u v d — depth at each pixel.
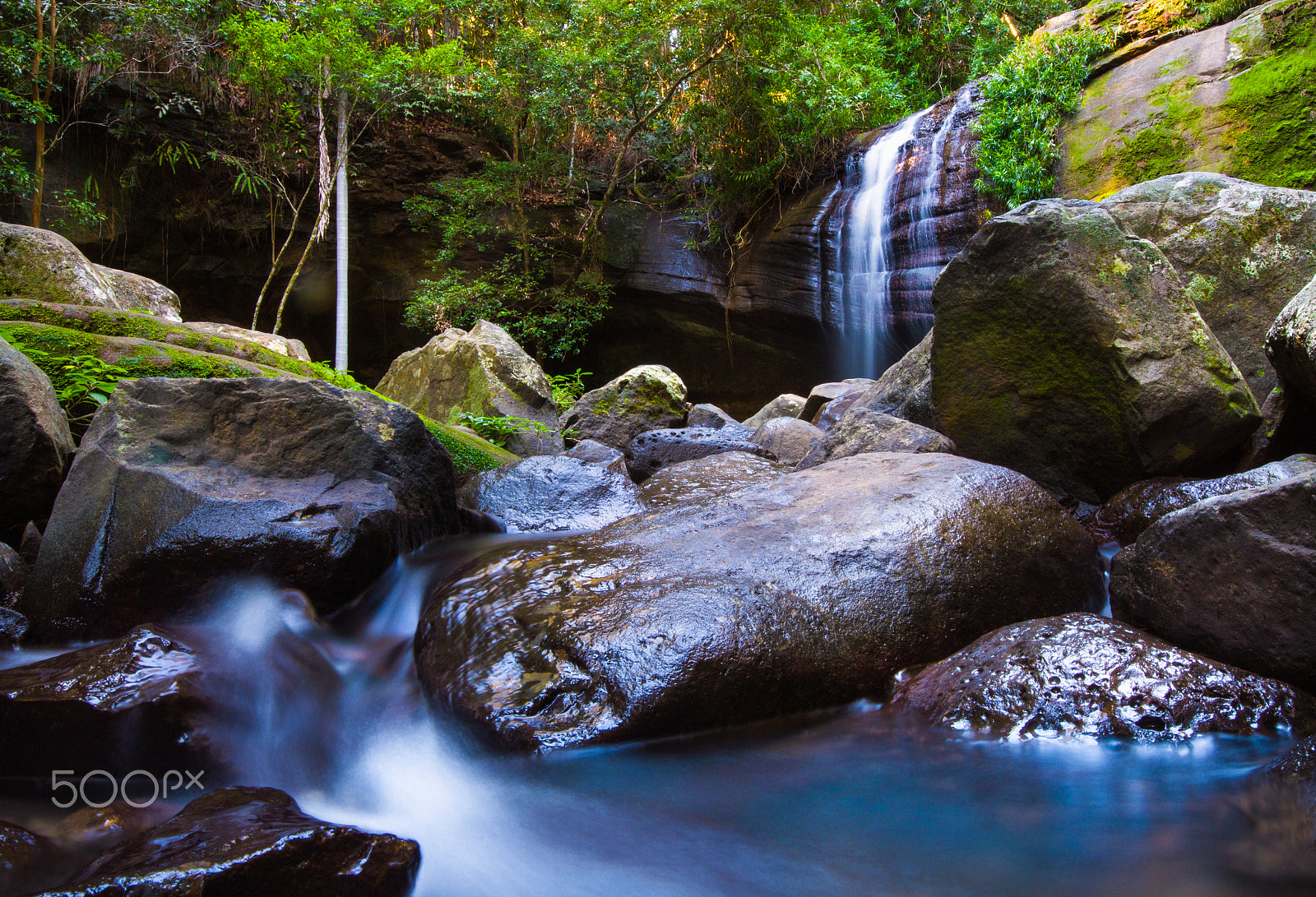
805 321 14.49
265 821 1.69
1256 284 4.65
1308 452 4.06
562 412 11.88
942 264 12.25
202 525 3.05
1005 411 4.62
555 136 15.62
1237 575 2.57
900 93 15.60
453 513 4.28
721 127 15.55
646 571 2.96
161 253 15.12
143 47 13.37
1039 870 1.80
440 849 1.92
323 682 2.73
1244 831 1.87
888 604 2.82
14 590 3.17
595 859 1.91
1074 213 4.33
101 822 1.87
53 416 3.65
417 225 15.80
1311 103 9.05
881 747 2.38
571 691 2.43
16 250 5.68
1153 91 10.42
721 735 2.42
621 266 16.08
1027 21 16.69
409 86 14.49
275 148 14.59
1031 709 2.36
